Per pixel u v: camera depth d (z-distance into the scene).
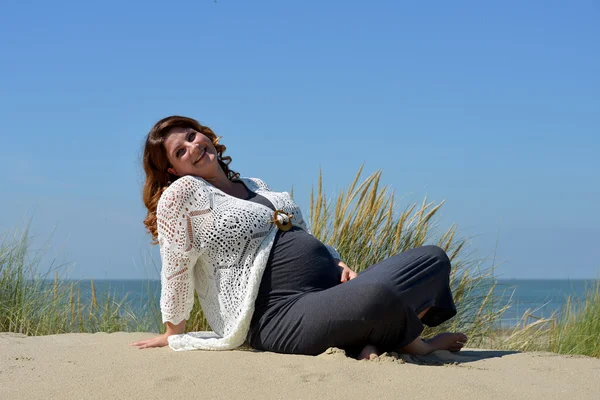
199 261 3.05
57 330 4.91
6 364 2.60
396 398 2.07
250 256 2.91
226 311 2.91
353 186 4.88
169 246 2.95
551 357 3.03
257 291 2.85
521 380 2.37
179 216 2.94
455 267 4.89
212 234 2.93
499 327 5.07
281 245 2.92
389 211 4.89
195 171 3.16
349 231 4.83
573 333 5.30
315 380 2.26
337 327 2.64
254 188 3.34
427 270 2.75
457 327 4.80
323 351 2.71
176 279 2.96
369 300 2.59
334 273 2.99
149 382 2.26
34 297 5.07
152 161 3.22
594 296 5.54
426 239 4.96
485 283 5.02
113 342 3.23
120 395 2.13
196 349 2.88
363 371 2.37
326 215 4.90
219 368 2.43
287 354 2.76
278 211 3.01
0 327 4.80
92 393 2.15
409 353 2.93
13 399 2.11
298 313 2.74
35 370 2.48
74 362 2.62
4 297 4.92
